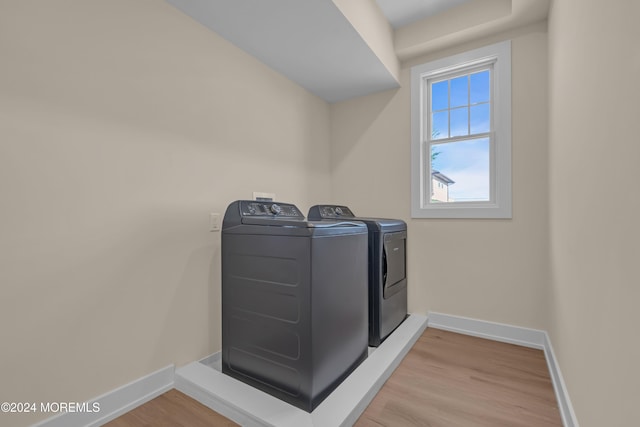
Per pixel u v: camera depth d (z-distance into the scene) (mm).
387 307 2250
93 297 1406
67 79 1331
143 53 1617
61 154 1311
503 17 2209
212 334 1962
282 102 2611
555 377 1706
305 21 1898
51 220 1277
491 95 2516
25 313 1206
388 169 2930
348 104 3168
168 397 1626
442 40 2496
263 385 1579
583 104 1206
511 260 2359
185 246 1817
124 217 1528
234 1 1714
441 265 2646
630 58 772
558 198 1747
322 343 1464
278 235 1521
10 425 1165
